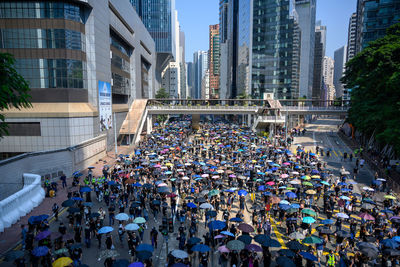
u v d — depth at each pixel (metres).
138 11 184.12
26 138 48.84
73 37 50.75
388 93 50.12
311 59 173.38
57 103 50.19
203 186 32.50
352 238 19.28
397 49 47.47
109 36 64.31
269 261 16.81
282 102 138.88
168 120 153.00
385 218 23.70
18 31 49.09
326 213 25.88
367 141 62.56
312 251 17.84
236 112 90.69
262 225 22.47
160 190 26.52
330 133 86.44
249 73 150.50
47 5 48.94
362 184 35.72
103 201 29.28
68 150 39.69
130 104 87.38
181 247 18.89
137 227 17.77
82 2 50.44
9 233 21.67
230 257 18.41
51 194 29.94
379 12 103.62
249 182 32.53
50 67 49.69
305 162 41.66
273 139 69.19
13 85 25.16
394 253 15.89
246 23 160.00
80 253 16.42
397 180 34.41
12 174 30.80
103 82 59.25
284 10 138.62
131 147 67.50
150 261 15.43
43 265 16.30
